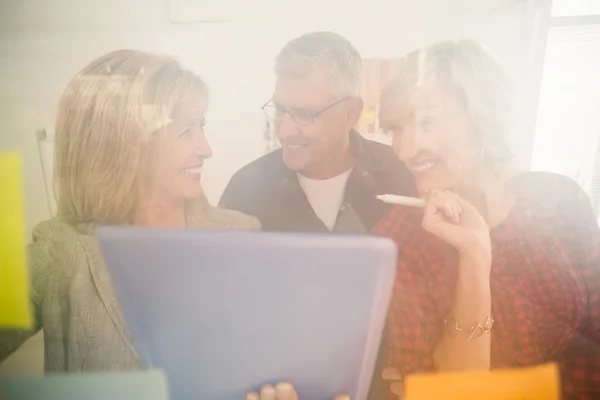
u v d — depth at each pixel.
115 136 0.61
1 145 0.61
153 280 0.64
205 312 0.65
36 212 0.64
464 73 0.59
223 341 0.67
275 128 0.60
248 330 0.66
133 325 0.66
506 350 0.68
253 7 0.57
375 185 0.62
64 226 0.64
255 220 0.63
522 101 0.60
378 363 0.68
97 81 0.60
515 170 0.62
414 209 0.63
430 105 0.60
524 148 0.61
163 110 0.60
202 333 0.66
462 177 0.62
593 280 0.66
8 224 0.64
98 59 0.59
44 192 0.63
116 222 0.63
